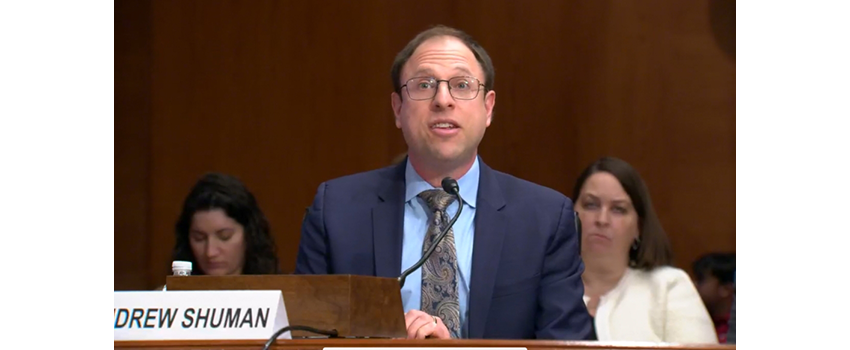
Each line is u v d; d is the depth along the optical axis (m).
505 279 8.20
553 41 14.69
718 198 14.12
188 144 14.98
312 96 15.02
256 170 14.97
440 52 8.54
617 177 11.51
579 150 14.54
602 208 11.51
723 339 11.77
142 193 14.87
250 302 5.64
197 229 11.64
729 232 14.03
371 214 8.54
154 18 15.09
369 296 6.20
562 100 14.62
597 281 11.43
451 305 8.00
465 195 8.57
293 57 15.06
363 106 14.94
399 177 8.78
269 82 15.05
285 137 14.98
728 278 12.09
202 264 11.66
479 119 8.51
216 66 15.08
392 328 6.43
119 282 14.62
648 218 11.52
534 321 8.27
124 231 14.74
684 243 14.13
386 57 14.97
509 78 14.73
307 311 5.99
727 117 14.20
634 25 14.51
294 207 14.88
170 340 5.66
